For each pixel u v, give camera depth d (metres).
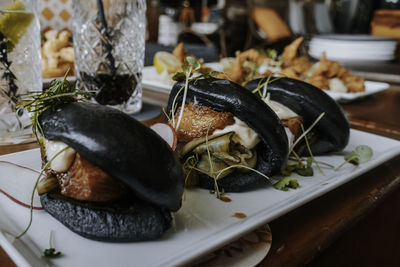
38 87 0.37
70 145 0.20
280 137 0.28
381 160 0.33
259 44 1.30
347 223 0.25
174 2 2.20
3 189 0.24
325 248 0.23
